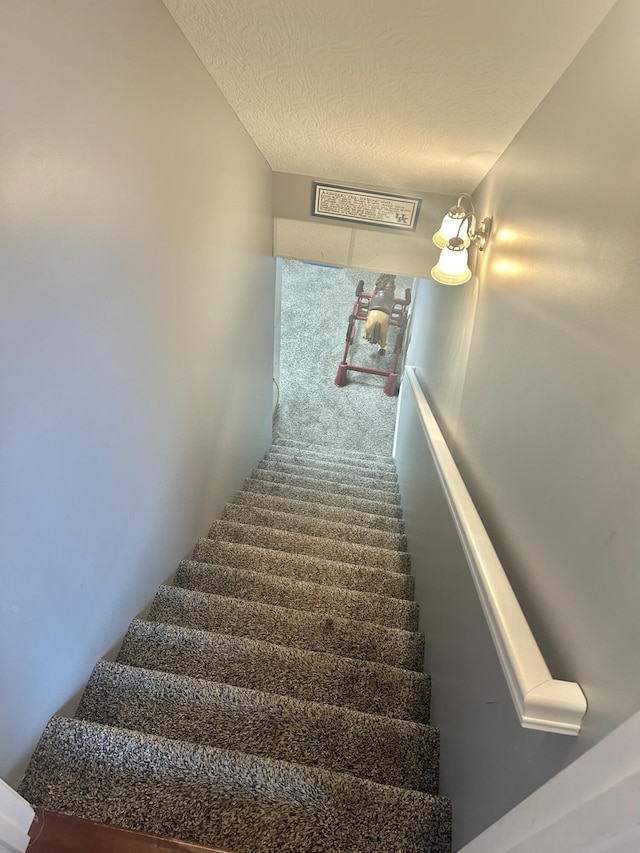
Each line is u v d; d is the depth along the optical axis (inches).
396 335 215.8
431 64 45.6
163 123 44.8
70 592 39.4
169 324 52.6
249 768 37.7
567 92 41.2
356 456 159.9
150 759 37.4
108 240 37.5
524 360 43.8
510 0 34.7
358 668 53.9
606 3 33.2
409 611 67.7
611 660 22.9
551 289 39.0
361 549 85.3
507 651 29.0
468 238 66.3
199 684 46.4
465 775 37.5
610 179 30.8
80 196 33.0
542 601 32.4
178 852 32.2
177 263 52.6
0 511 29.3
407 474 110.2
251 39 46.4
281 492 110.3
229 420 88.3
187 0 41.2
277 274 124.5
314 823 35.7
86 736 37.8
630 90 29.8
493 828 27.0
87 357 36.9
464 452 63.2
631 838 16.6
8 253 26.9
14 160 26.5
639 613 21.3
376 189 94.9
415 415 106.0
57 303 32.1
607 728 22.1
